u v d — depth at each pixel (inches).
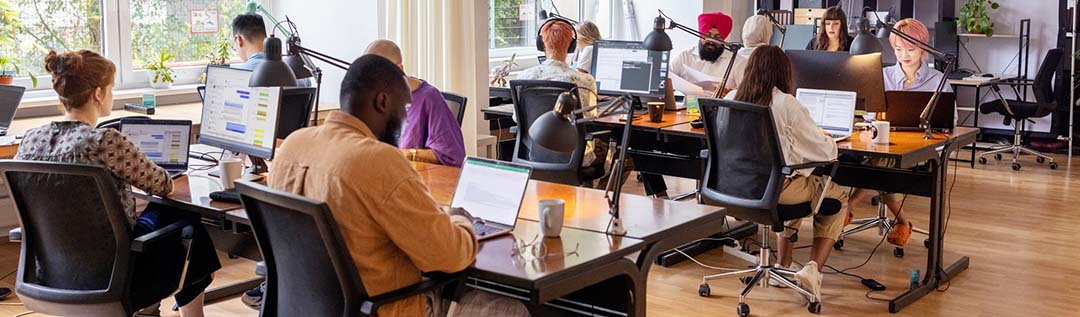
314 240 92.7
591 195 130.7
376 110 96.3
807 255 199.8
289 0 239.6
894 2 338.0
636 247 106.0
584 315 114.6
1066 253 201.5
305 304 97.3
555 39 201.2
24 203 118.3
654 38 205.6
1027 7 334.0
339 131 95.6
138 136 146.3
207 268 133.3
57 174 113.6
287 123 154.3
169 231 119.5
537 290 93.4
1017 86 323.0
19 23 207.6
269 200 92.2
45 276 120.5
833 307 166.4
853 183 179.6
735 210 164.2
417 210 91.0
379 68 96.3
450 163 153.4
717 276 171.9
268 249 100.3
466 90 233.6
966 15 333.4
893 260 195.8
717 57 235.3
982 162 305.6
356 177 91.0
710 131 166.4
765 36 237.8
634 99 110.2
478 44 237.1
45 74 214.1
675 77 234.2
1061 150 325.1
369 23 228.1
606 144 202.2
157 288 121.8
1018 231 219.8
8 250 194.9
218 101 150.4
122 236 114.8
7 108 177.6
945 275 179.8
